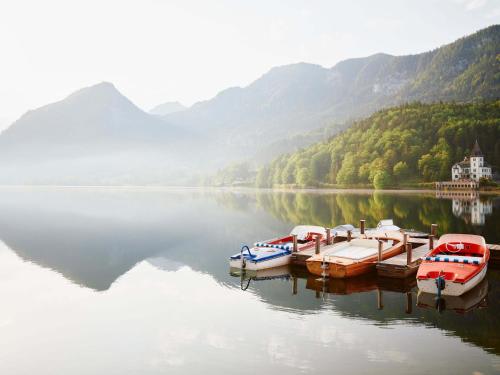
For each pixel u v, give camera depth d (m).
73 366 13.49
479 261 20.47
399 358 13.51
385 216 56.44
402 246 26.94
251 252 26.27
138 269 26.62
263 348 14.38
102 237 40.56
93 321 17.17
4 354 14.34
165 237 40.22
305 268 25.89
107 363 13.62
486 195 120.69
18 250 33.69
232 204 89.56
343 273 22.44
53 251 33.19
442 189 155.38
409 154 179.62
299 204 85.31
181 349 14.45
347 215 58.91
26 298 20.42
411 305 18.64
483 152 184.88
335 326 16.25
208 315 17.66
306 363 13.30
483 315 17.17
